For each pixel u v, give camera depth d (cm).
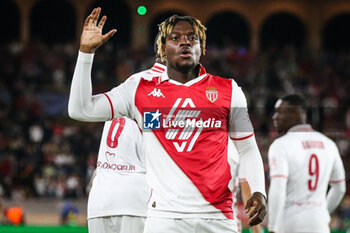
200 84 1071
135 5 10869
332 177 1593
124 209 1409
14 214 4562
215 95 1064
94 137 7162
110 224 1431
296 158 1505
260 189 1084
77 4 10788
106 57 9231
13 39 10644
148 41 10969
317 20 11106
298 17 11162
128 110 1078
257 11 11144
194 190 1030
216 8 11125
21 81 8400
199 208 1027
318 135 1561
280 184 1477
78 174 6469
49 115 7800
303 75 9531
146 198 1423
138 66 9188
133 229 1413
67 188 6106
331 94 8888
